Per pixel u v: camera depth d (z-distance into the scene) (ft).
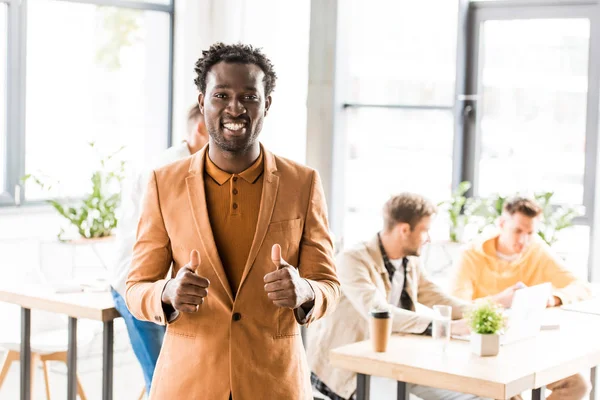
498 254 15.06
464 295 14.73
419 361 10.49
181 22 21.30
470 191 19.33
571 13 18.10
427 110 19.34
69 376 13.08
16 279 18.34
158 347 12.46
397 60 19.47
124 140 21.06
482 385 9.78
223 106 7.18
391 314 10.92
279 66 19.74
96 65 20.42
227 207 7.44
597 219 17.88
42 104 19.51
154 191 7.61
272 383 7.31
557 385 13.50
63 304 12.91
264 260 7.32
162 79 21.61
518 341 11.71
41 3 19.35
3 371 14.99
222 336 7.23
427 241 12.70
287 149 19.81
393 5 19.43
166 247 7.61
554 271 14.85
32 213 18.92
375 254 12.52
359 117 19.94
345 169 20.02
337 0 19.04
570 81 18.25
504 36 18.85
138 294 7.31
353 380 12.39
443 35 19.02
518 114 18.84
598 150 17.93
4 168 19.01
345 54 19.54
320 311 7.36
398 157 19.66
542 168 18.65
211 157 7.55
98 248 18.93
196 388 7.23
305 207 7.63
